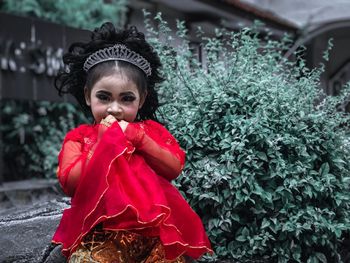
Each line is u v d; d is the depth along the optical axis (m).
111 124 2.02
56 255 2.54
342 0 8.87
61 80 2.38
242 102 3.00
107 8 7.59
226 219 2.81
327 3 8.99
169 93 3.29
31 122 7.05
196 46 3.81
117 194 1.86
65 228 2.11
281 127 2.96
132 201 1.88
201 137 2.99
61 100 7.02
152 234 1.96
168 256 1.96
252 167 2.84
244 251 2.84
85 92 2.26
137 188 1.90
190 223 2.11
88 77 2.16
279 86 3.09
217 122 3.01
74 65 2.26
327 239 2.87
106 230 1.98
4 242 2.71
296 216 2.78
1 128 6.90
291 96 3.05
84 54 2.20
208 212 2.93
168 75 3.30
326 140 3.02
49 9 7.34
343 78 9.07
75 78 2.30
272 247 2.87
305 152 2.88
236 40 3.32
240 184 2.76
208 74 3.36
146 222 1.84
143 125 2.23
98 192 1.88
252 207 2.84
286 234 2.81
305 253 2.92
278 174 2.80
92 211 1.87
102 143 1.92
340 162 3.01
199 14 6.79
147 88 2.28
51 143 6.99
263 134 2.82
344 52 9.12
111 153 1.90
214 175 2.77
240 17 7.36
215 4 6.80
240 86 3.06
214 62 3.44
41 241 2.74
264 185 2.89
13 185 5.97
